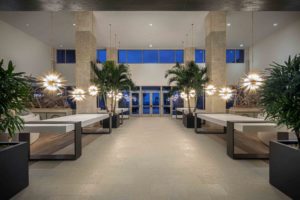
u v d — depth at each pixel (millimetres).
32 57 13859
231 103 13555
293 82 3035
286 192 2984
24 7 5000
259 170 4047
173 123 12578
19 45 12461
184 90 11492
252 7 5055
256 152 5520
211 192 3100
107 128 10047
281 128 4559
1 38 10930
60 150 5742
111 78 10688
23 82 3133
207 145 6277
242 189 3199
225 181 3508
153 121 13828
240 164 4418
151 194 3037
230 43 15836
